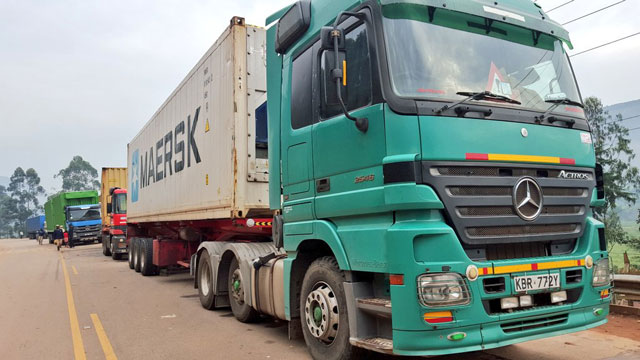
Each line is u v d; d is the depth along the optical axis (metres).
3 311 8.55
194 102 9.63
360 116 4.18
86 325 7.12
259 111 7.81
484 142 3.92
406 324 3.62
